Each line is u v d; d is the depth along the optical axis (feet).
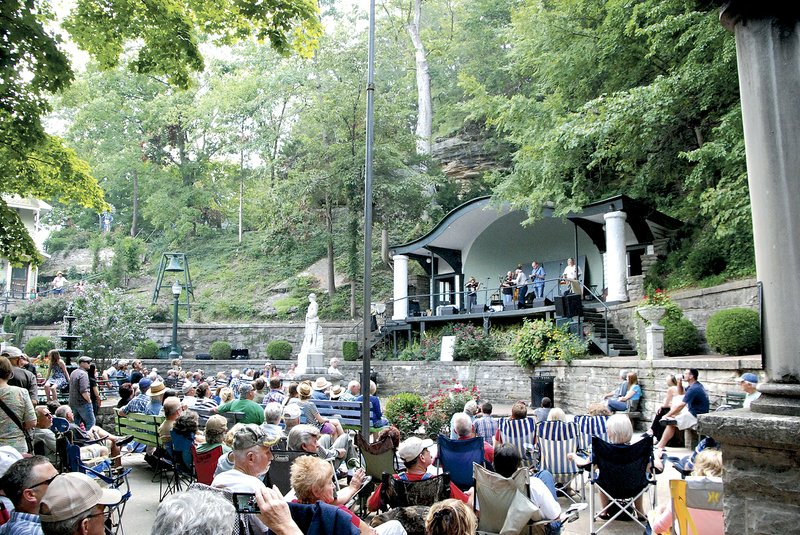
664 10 53.83
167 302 124.26
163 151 161.48
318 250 132.26
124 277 136.77
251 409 29.35
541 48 73.10
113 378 63.26
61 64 26.81
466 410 31.35
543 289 81.97
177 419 25.27
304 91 113.50
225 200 161.58
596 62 69.97
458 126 126.62
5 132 29.25
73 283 132.87
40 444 21.72
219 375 65.57
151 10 28.37
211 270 137.39
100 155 152.76
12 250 32.73
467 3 130.00
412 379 78.89
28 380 29.48
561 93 72.49
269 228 116.47
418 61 120.06
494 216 91.35
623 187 81.35
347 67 101.71
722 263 59.57
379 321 97.35
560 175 69.77
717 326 46.55
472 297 94.12
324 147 103.60
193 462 22.67
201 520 7.61
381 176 101.30
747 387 30.37
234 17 30.22
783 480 10.77
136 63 30.45
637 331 56.18
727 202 47.62
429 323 86.58
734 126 47.50
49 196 35.04
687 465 22.58
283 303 114.62
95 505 10.09
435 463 26.45
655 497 23.02
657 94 52.80
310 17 29.71
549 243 90.53
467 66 126.31
